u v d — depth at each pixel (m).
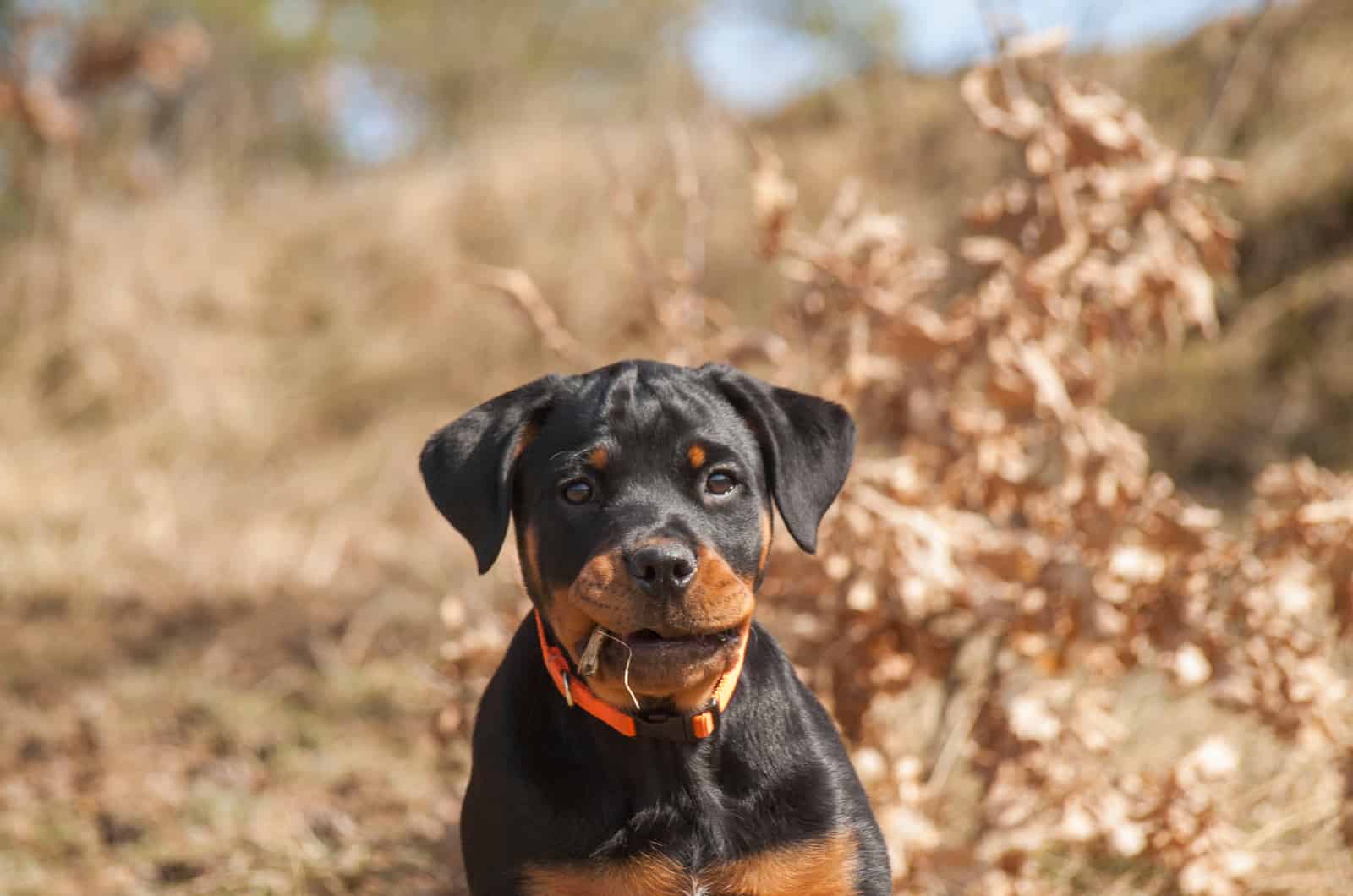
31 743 6.87
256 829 5.66
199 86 21.64
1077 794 4.80
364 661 7.79
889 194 12.43
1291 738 4.82
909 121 13.23
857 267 5.42
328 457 12.12
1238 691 4.78
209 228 15.41
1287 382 9.27
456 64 25.64
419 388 13.24
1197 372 9.56
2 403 12.45
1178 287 5.15
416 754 6.53
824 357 5.44
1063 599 4.79
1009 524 5.80
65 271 13.64
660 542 3.22
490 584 8.49
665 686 3.29
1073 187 5.34
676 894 3.51
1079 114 5.22
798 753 3.66
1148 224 5.24
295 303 14.60
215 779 6.30
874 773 4.88
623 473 3.49
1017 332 5.17
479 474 3.57
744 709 3.63
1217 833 4.73
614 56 25.20
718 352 5.72
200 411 12.70
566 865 3.49
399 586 8.88
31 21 13.55
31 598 8.93
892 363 5.41
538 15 25.81
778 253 5.56
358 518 10.55
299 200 16.50
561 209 14.55
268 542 9.84
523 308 5.88
